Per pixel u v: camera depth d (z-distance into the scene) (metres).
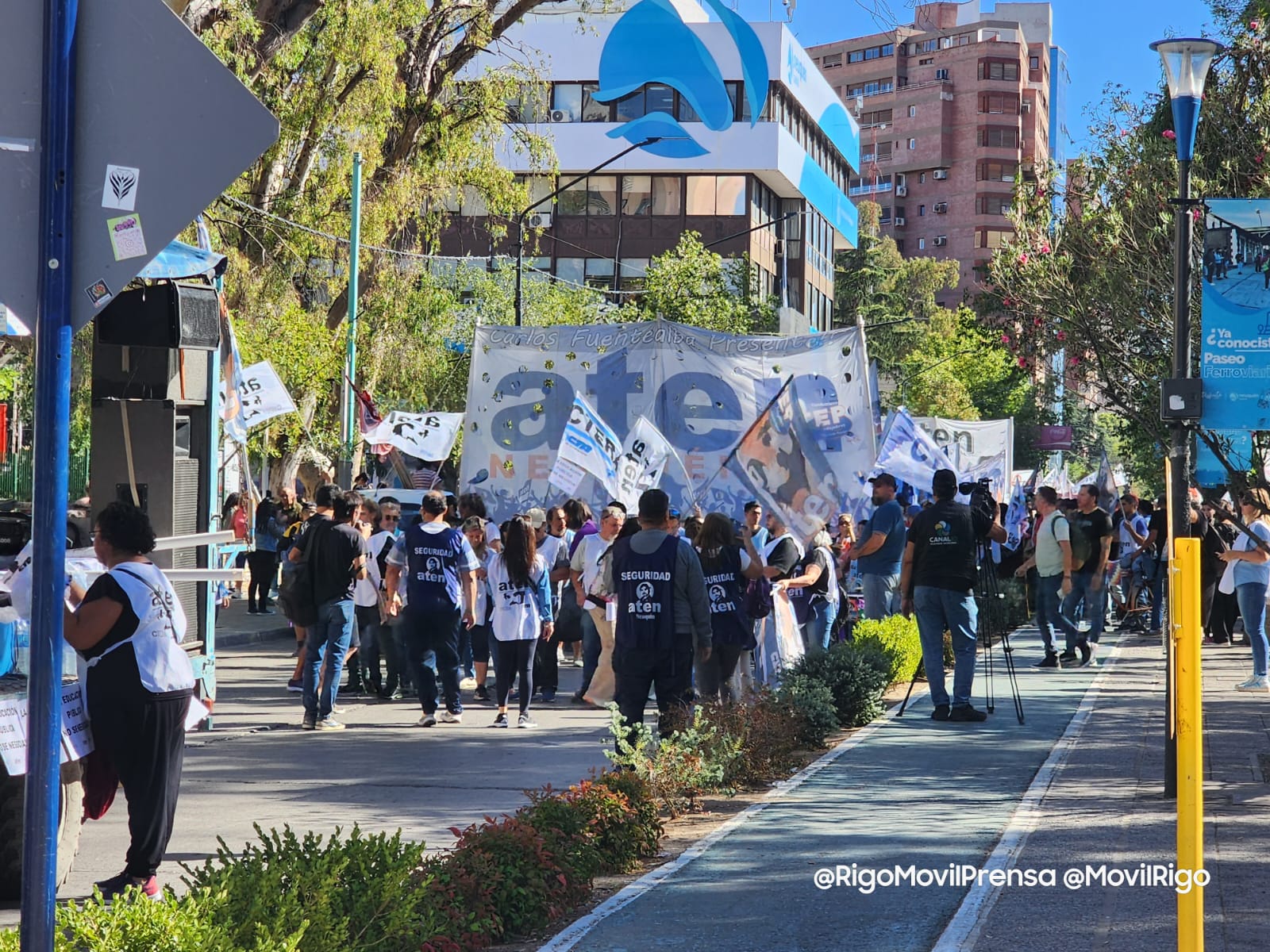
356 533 13.65
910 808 9.07
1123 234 13.40
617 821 7.81
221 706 15.21
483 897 6.25
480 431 18.73
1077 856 7.55
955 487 13.56
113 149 3.47
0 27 3.42
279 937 4.62
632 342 18.36
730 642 11.66
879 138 165.00
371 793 10.22
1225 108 13.26
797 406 16.12
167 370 10.97
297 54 25.00
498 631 13.91
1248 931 5.98
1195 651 4.65
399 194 30.09
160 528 11.01
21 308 3.42
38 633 3.37
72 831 7.39
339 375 29.22
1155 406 13.78
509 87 31.42
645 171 70.69
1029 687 16.19
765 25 73.38
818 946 6.11
